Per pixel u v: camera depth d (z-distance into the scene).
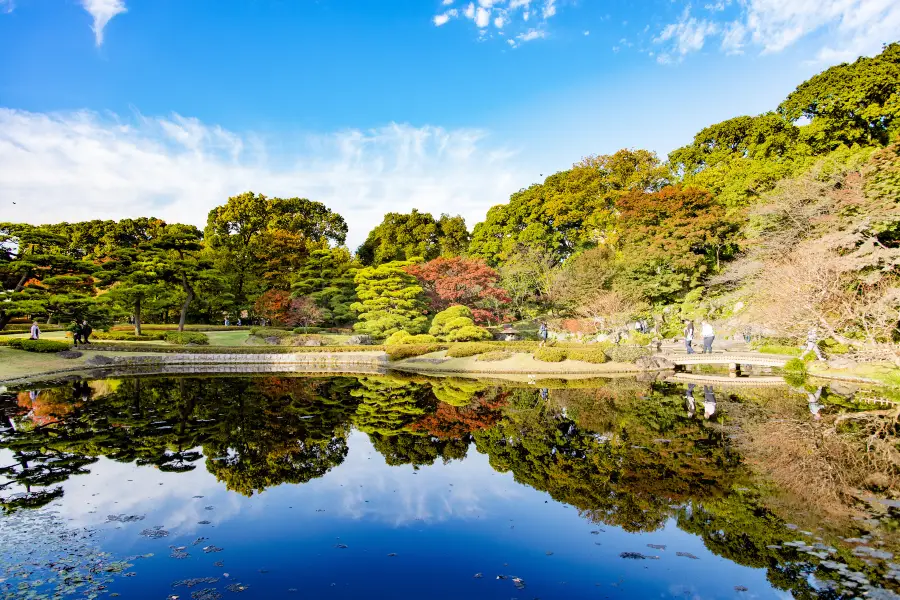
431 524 6.70
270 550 5.91
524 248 44.47
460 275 37.25
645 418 12.80
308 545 6.05
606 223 42.69
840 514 6.58
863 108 30.53
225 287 38.16
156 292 32.19
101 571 5.33
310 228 57.09
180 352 28.33
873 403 13.88
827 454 9.21
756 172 31.38
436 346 28.31
